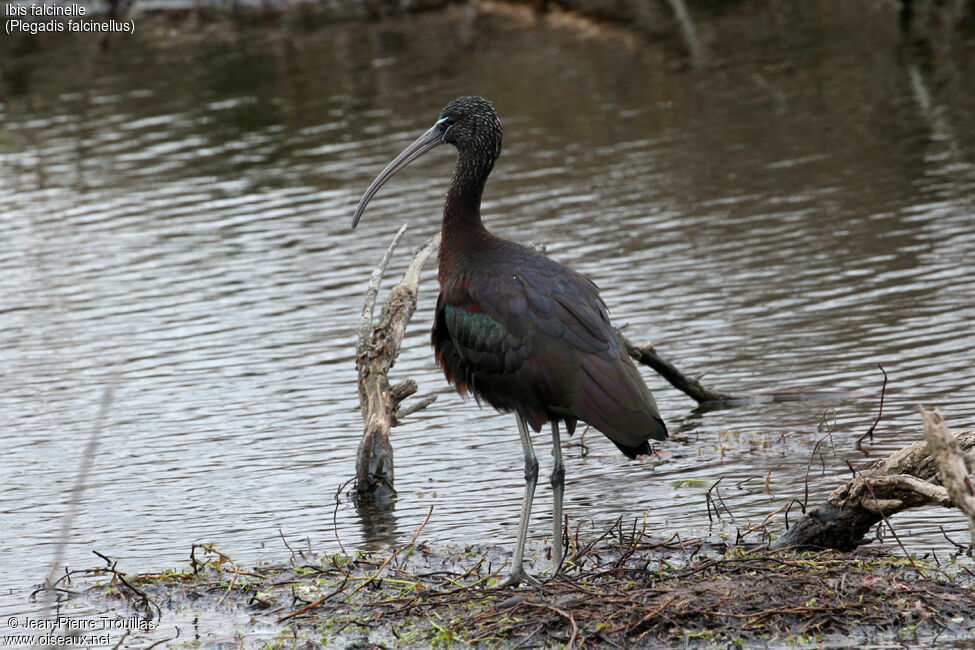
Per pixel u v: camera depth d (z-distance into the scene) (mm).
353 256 20828
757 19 38594
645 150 26141
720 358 15703
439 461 13312
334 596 9703
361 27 40531
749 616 8562
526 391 9211
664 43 36281
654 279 18750
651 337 16547
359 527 11562
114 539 11508
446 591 9492
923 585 8922
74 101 32906
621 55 34938
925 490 9117
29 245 22141
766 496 11664
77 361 16812
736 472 12406
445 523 11523
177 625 9438
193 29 41219
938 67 30953
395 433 14242
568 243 20672
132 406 15172
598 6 41375
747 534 10625
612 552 10438
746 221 21234
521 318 9172
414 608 9273
